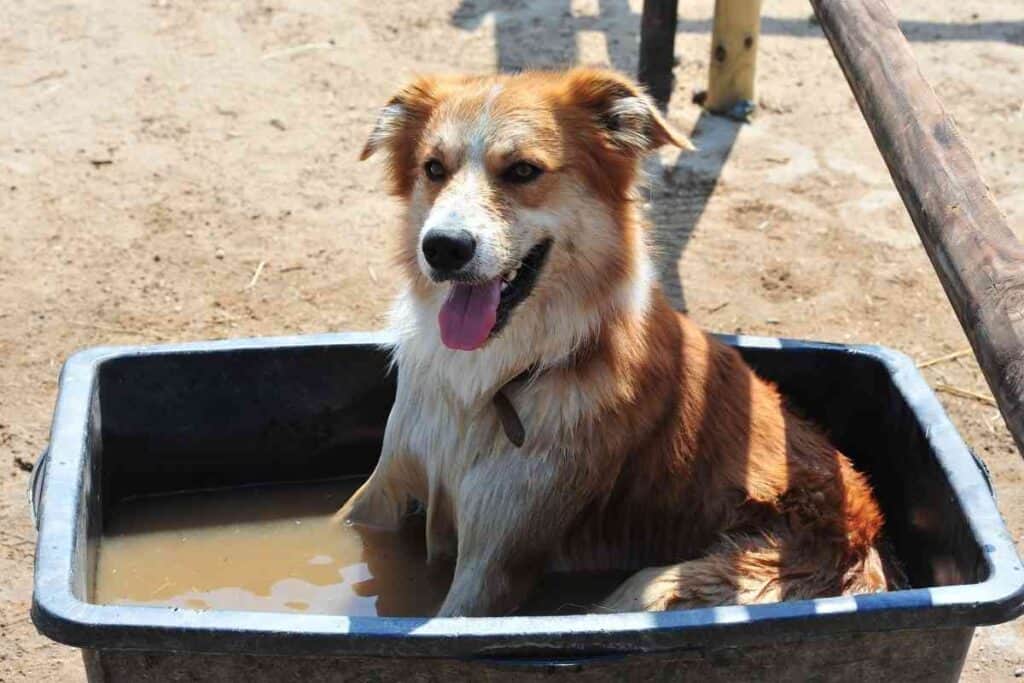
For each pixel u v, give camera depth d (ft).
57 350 6.93
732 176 8.14
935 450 5.51
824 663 5.04
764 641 4.94
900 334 7.20
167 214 7.74
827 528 5.55
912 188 5.41
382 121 5.79
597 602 5.69
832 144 8.43
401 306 5.77
